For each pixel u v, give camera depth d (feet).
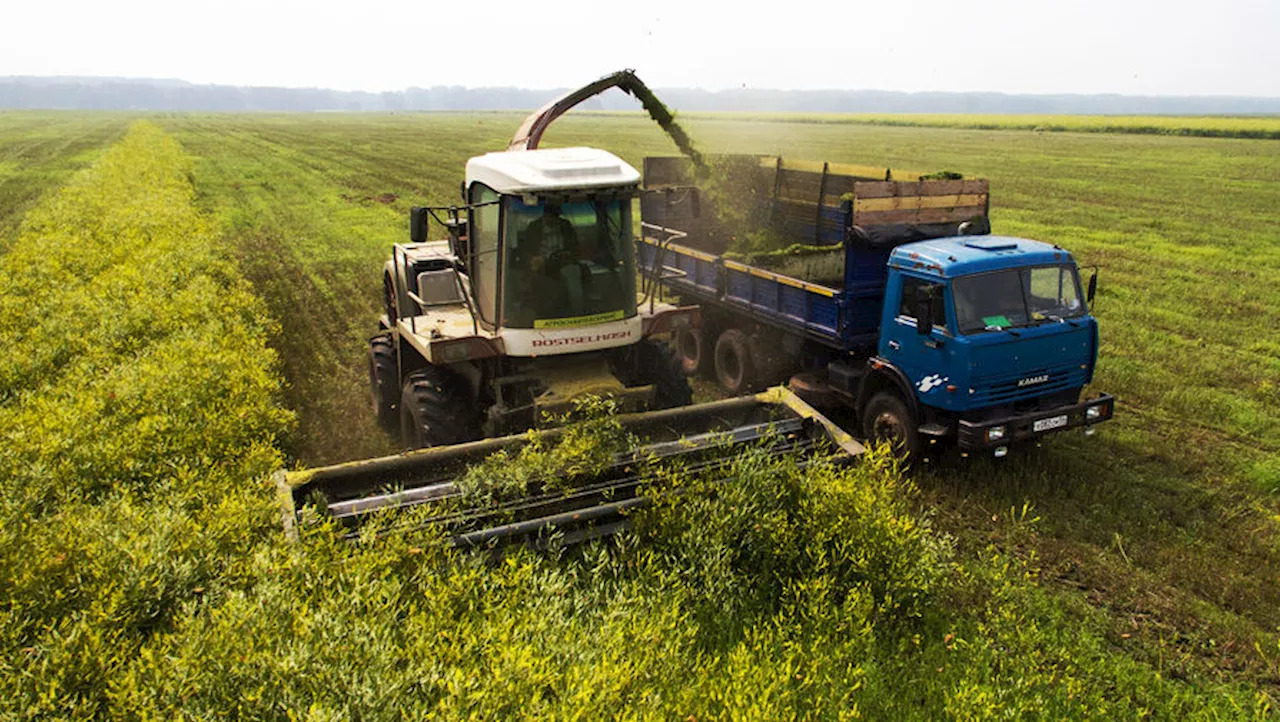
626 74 40.52
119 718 13.05
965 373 27.07
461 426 28.07
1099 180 118.93
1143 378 38.86
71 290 43.88
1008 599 20.57
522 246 26.30
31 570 16.25
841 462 23.68
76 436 24.07
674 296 44.70
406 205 100.53
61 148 192.85
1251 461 30.09
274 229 82.74
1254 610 21.36
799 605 18.66
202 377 29.73
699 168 44.88
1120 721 16.74
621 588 18.19
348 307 53.16
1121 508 26.63
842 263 39.88
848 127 286.66
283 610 14.71
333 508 20.04
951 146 182.50
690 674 15.60
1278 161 143.74
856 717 15.49
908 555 20.12
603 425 23.09
